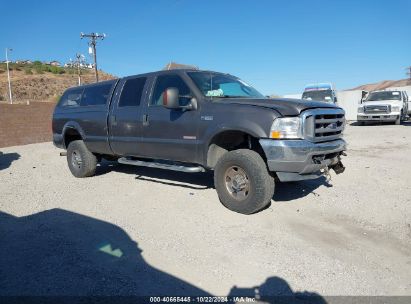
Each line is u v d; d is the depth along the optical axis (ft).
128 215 16.88
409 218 15.96
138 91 21.21
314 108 15.99
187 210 17.37
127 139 21.47
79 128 25.00
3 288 10.65
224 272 11.45
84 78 274.77
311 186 21.29
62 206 18.56
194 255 12.63
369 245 13.32
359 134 51.06
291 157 14.94
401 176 23.53
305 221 15.70
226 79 20.48
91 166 25.13
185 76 18.80
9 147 50.57
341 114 17.60
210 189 21.03
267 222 15.60
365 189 20.59
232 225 15.30
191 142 18.02
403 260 12.19
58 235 14.57
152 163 20.72
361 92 107.96
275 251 12.83
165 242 13.73
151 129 19.92
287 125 15.06
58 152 42.19
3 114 51.62
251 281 10.91
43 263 12.16
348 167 26.66
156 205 18.30
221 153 18.01
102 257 12.56
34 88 228.22
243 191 16.56
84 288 10.61
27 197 20.52
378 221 15.66
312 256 12.44
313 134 15.47
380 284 10.71
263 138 15.44
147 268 11.76
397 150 34.55
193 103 17.88
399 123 66.44
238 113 16.20
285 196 19.31
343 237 14.02
